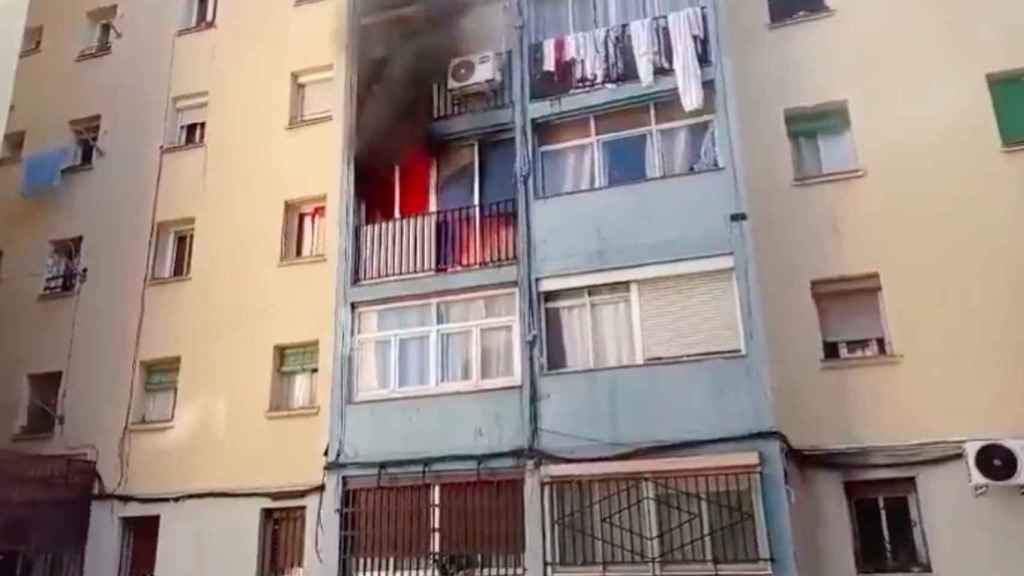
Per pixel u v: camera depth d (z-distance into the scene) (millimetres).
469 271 13070
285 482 13578
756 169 13055
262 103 16531
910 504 11117
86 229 16969
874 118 12711
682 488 10812
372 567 12023
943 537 10688
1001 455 10516
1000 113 12297
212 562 13570
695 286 11734
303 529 13414
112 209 16906
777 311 12234
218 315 15188
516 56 13867
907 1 13102
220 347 14961
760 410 10836
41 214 17453
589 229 12453
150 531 14453
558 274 12398
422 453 12266
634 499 10977
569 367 12039
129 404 15148
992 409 10961
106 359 15711
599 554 10898
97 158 17516
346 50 15492
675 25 12953
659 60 12898
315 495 13266
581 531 11070
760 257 12547
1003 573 10328
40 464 14039
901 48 12898
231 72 17078
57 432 15508
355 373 13227
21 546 13484
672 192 12195
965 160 12062
